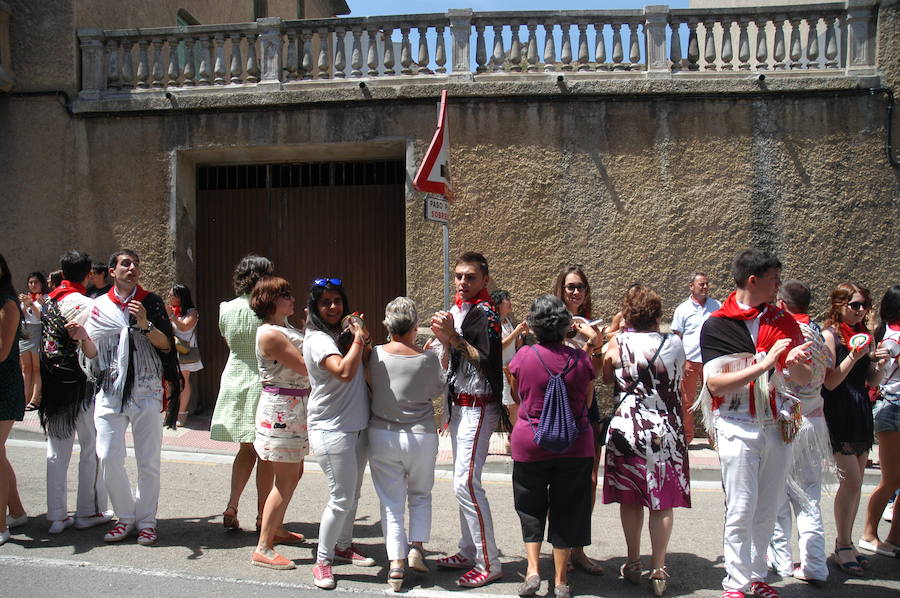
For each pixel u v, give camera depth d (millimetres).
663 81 9148
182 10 12867
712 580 4957
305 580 4820
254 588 4660
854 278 9023
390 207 10344
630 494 4727
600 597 4633
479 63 9469
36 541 5441
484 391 4840
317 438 4727
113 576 4789
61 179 9984
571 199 9297
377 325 10312
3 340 5203
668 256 9188
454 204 9406
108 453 5352
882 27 9008
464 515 4855
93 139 9945
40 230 10008
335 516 4711
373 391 4852
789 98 9094
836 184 9039
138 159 9891
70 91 9961
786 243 9086
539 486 4645
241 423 5430
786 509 5125
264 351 4949
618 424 4777
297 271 10492
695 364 8586
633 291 4898
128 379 5340
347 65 11148
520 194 9336
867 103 9023
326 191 10469
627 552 5406
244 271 5531
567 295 5430
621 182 9234
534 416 4590
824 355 4785
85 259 5902
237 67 9852
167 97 9773
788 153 9094
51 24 9969
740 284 4547
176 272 9867
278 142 9664
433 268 9414
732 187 9141
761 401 4414
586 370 4633
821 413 4953
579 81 9219
